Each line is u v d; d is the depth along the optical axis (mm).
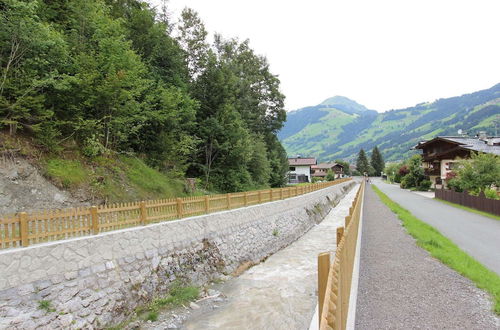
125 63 16484
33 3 11711
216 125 27188
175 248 10008
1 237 5949
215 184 27719
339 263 3523
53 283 6418
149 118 19609
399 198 39750
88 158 15125
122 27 20203
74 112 15219
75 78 13602
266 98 45031
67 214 7156
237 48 41688
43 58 13156
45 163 12680
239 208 14469
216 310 8555
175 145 22734
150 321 7598
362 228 15719
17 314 5688
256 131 43594
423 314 5508
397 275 7859
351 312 5469
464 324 5125
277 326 7621
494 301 6102
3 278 5668
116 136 17844
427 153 59375
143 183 17266
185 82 28609
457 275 7848
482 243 12703
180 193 20250
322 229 22188
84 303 6801
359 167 133750
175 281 9375
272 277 11414
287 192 21297
